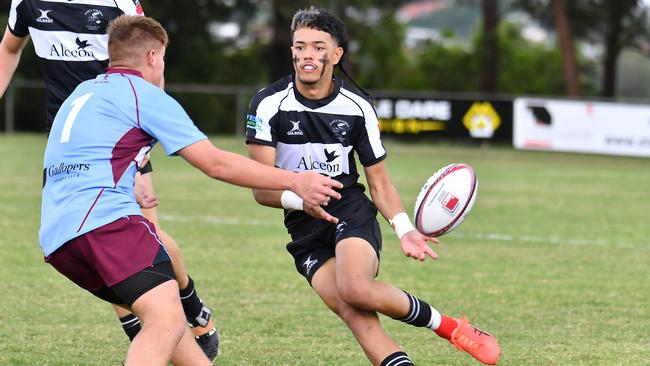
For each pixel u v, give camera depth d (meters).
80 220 16.05
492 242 39.56
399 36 134.12
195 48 125.44
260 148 19.59
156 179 60.91
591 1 133.50
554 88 136.00
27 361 21.72
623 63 158.75
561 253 37.16
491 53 129.25
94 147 16.34
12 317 25.73
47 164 16.77
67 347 23.00
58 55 22.02
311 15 19.41
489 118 83.25
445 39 142.62
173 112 16.58
